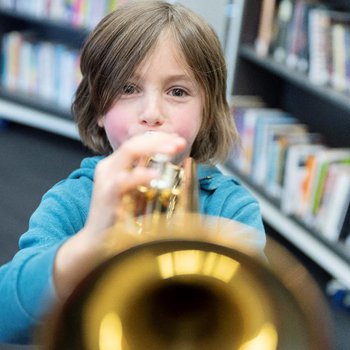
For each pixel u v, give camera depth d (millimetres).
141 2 1138
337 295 2443
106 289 680
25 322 757
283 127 2838
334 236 2453
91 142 1231
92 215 724
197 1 2668
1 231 2867
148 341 739
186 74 1045
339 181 2408
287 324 662
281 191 2748
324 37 2473
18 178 3453
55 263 735
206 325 750
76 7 3676
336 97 2398
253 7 2924
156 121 1021
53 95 4035
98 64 1080
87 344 657
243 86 3062
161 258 676
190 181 908
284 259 659
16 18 4250
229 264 680
